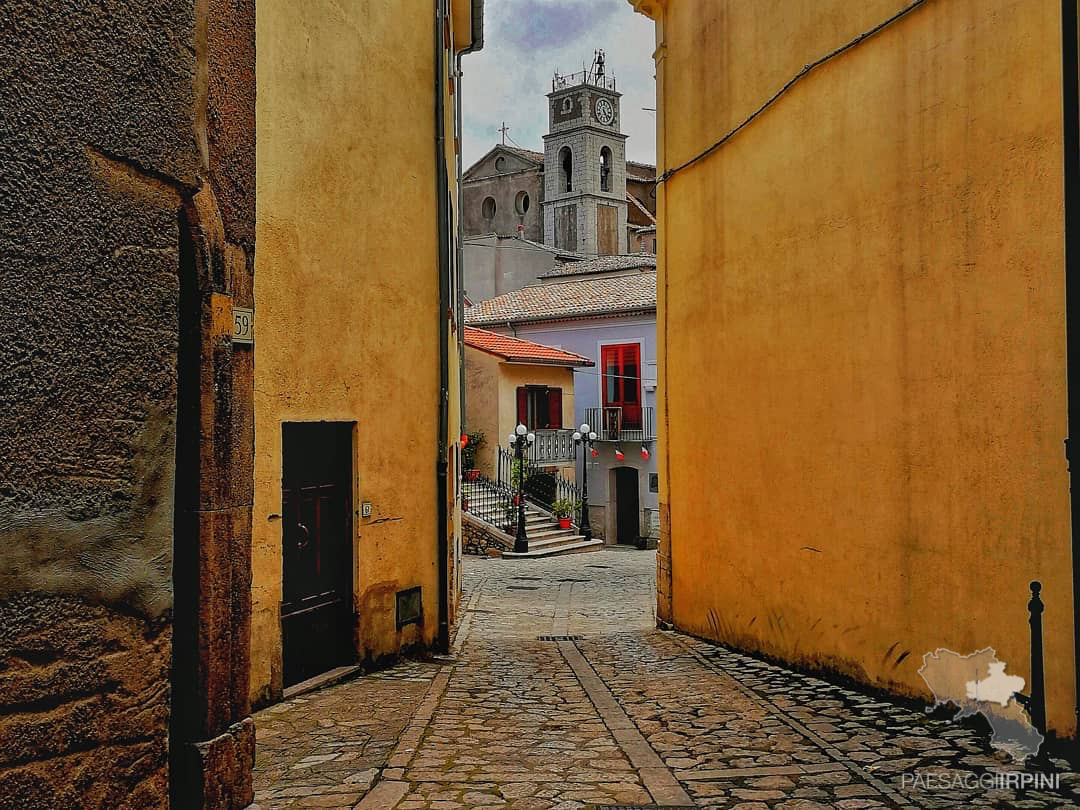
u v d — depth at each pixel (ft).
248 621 14.89
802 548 30.53
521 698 27.55
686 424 40.27
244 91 15.34
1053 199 20.10
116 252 10.25
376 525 31.73
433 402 35.55
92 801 9.95
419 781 18.72
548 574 73.41
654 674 31.68
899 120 25.32
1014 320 21.21
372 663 31.53
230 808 14.02
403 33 33.88
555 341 127.34
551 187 236.22
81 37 9.86
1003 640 21.47
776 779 18.81
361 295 30.83
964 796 17.56
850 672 27.78
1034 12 20.58
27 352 9.26
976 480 22.38
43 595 9.43
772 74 32.27
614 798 17.65
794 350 30.94
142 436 10.53
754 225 33.63
